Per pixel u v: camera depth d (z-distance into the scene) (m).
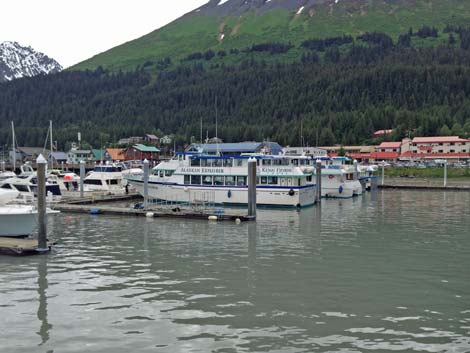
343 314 15.48
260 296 17.34
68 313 15.49
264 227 34.75
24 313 15.50
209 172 50.94
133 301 16.73
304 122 181.88
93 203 52.41
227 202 50.31
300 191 48.31
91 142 193.12
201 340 13.37
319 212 45.16
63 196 54.34
